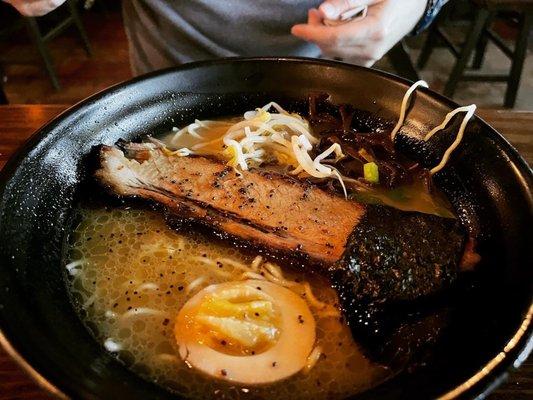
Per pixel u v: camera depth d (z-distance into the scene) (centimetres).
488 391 12
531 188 17
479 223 19
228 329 16
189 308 17
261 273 18
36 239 17
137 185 21
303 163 23
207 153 24
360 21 25
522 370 15
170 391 14
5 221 16
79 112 21
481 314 15
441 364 13
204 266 19
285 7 30
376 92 24
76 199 20
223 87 25
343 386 15
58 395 11
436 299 16
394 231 18
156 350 16
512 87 61
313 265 18
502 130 27
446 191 21
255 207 20
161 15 31
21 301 14
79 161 21
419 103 23
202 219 20
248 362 15
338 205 20
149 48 33
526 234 16
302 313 17
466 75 60
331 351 16
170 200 21
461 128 21
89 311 17
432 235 18
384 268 17
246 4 30
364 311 17
